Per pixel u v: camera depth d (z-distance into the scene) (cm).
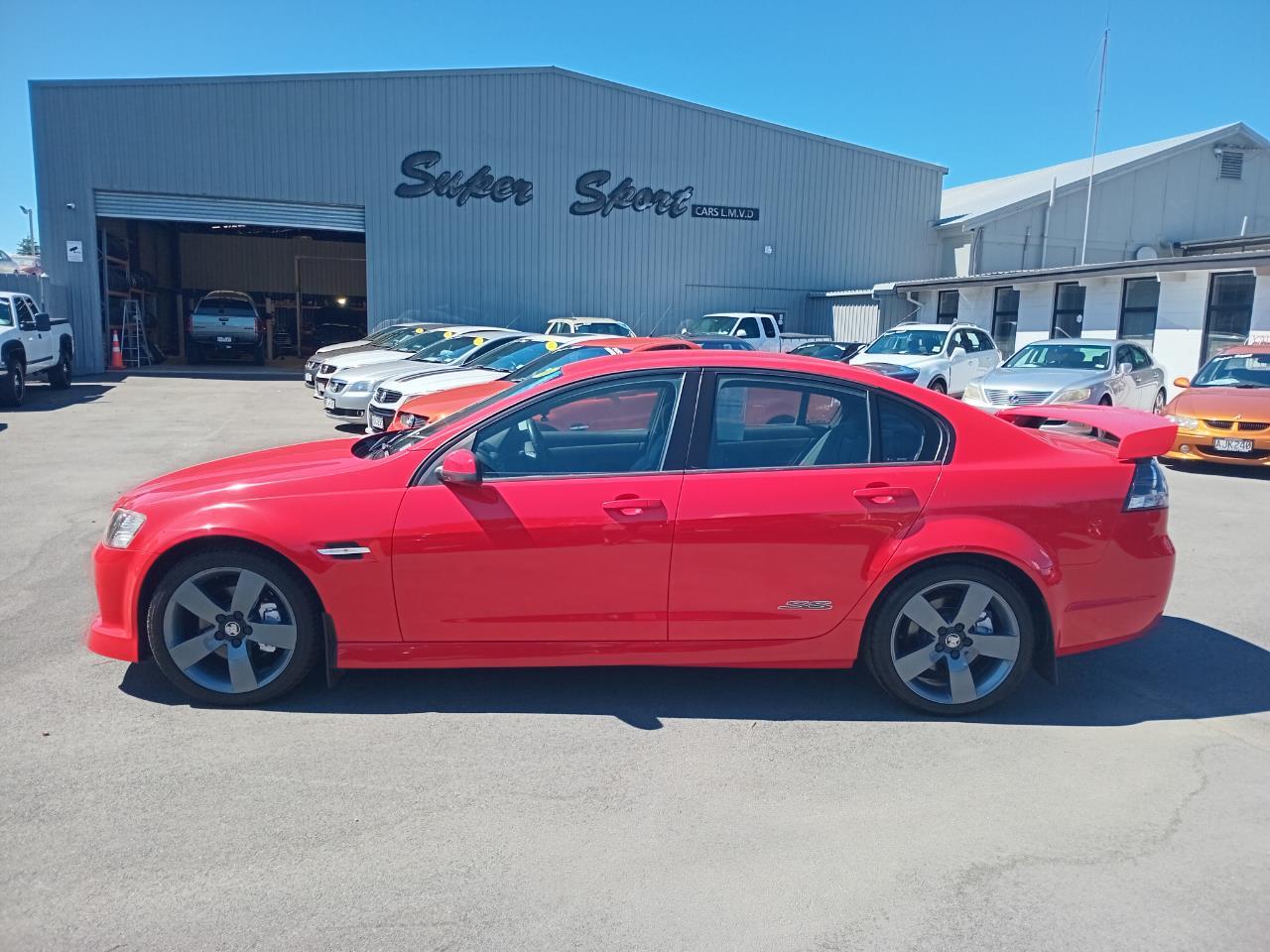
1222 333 1880
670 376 426
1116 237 3003
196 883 296
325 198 2620
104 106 2441
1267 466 1194
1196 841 332
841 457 422
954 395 1838
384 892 294
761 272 3080
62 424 1438
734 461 418
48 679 452
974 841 330
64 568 647
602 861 314
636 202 2906
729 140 2981
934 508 414
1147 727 426
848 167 3120
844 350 2412
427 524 403
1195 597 630
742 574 410
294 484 414
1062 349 1584
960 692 426
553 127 2791
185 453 1167
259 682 420
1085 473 427
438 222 2722
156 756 378
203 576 413
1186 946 276
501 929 278
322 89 2580
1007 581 420
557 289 2858
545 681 466
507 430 421
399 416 939
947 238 3180
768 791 362
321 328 3775
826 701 450
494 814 341
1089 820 345
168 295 3475
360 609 407
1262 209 3128
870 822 342
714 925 282
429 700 439
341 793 353
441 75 2667
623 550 405
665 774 374
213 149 2519
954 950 273
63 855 309
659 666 489
